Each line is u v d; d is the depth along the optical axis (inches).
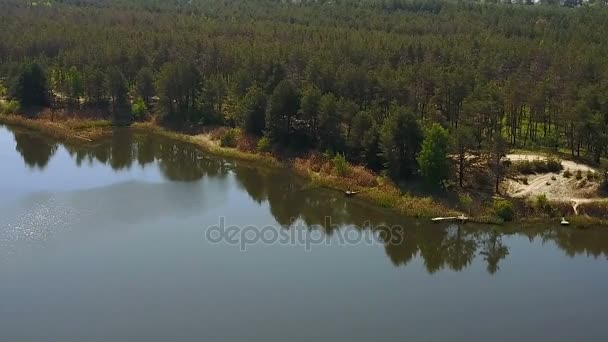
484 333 2101.4
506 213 2967.5
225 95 4709.6
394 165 3373.5
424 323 2155.5
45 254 2554.1
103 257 2544.3
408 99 3993.6
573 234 2881.4
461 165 3238.2
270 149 3983.8
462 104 3863.2
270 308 2223.2
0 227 2775.6
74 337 2038.6
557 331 2119.8
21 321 2114.9
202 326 2110.0
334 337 2065.7
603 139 3321.9
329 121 3742.6
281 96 3919.8
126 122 4731.8
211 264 2519.7
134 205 3112.7
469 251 2790.4
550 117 4175.7
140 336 2052.2
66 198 3166.8
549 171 3339.1
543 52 4739.2
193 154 4138.8
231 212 3083.2
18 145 4170.8
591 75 4205.2
